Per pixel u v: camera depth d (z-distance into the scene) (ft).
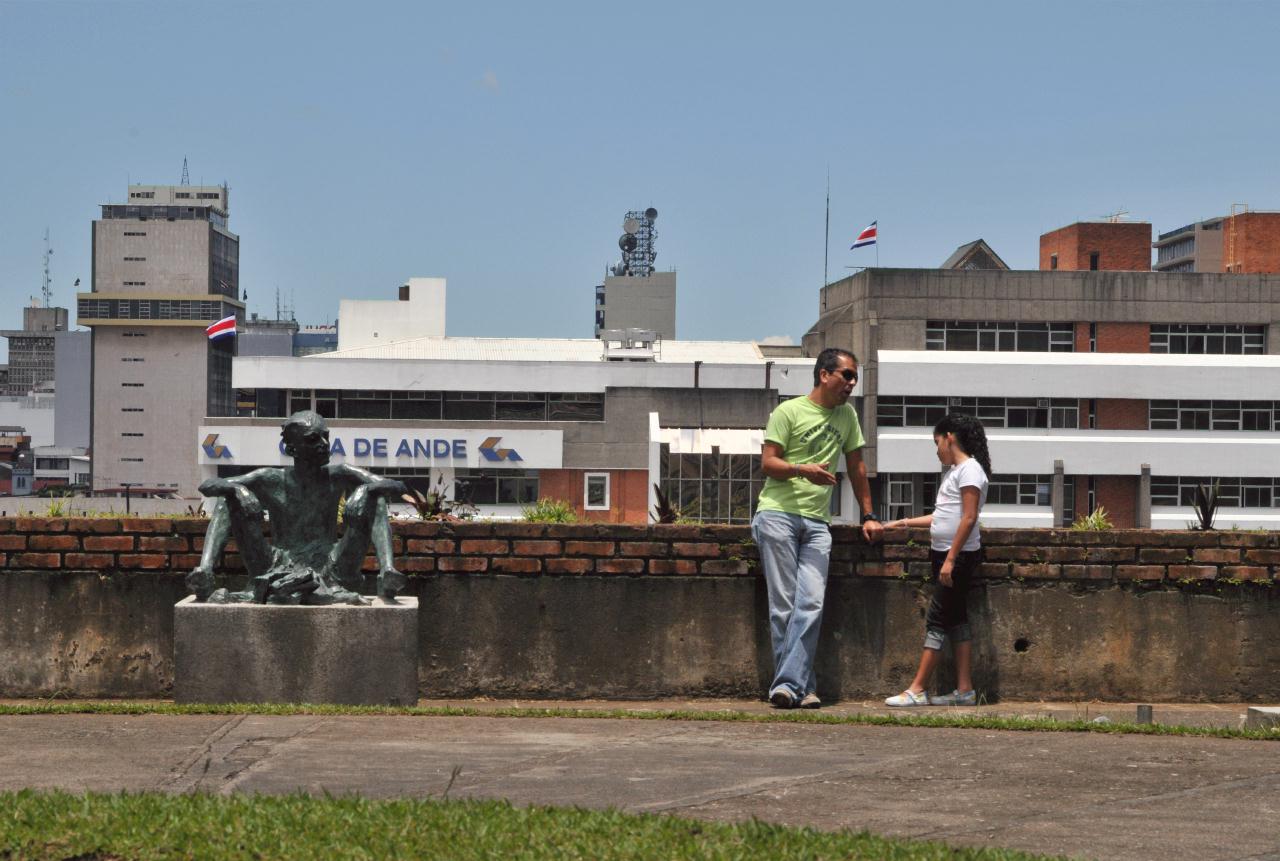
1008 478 253.65
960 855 14.87
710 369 259.19
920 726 23.98
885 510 251.39
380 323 374.22
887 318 254.06
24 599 28.84
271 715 24.20
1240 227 278.26
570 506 33.55
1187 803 17.95
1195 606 29.40
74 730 22.29
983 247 295.28
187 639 25.84
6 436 595.06
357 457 257.96
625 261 506.48
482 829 15.37
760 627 29.25
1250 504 254.88
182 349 560.20
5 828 15.03
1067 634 29.32
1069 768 20.04
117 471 558.97
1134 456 253.03
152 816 15.60
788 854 14.71
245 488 26.40
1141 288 255.91
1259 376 253.85
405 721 23.58
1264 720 25.22
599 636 29.09
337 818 15.71
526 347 295.28
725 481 252.21
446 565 28.94
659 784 18.80
